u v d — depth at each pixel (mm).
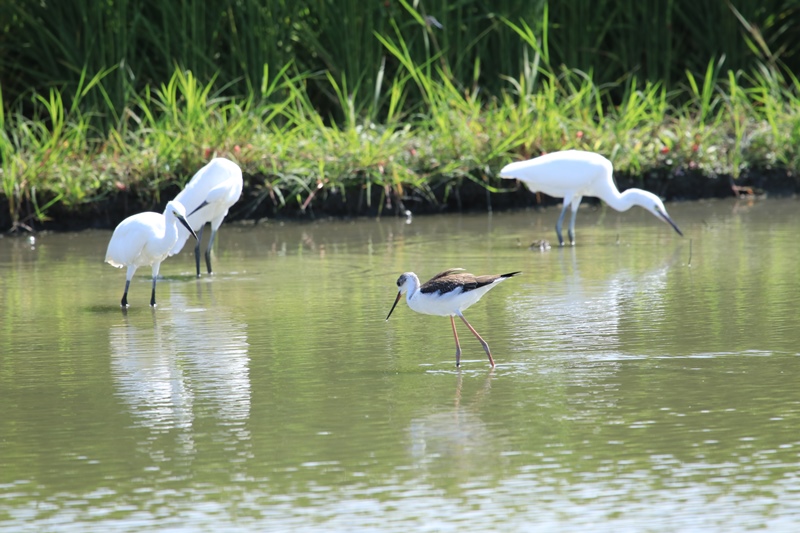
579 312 12281
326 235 18609
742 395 9023
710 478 7348
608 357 10328
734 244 16656
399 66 23391
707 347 10594
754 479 7312
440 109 22062
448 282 9867
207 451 8055
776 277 13984
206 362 10469
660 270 14750
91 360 10609
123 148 20656
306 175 20516
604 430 8281
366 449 8023
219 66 23266
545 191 17375
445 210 21125
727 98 23516
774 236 17281
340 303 13078
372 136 21766
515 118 21891
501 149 21031
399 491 7277
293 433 8391
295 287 14141
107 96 21438
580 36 24609
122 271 15672
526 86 23203
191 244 18031
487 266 15320
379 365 10266
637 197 17125
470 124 21688
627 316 12023
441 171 20859
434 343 11070
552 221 19797
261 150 20453
